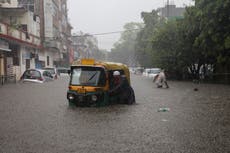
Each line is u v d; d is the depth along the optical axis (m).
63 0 72.69
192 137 8.79
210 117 11.99
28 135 9.04
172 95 21.14
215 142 8.23
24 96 19.91
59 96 19.98
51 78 39.78
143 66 72.69
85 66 15.47
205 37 30.64
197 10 30.55
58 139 8.58
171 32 43.22
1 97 19.27
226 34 28.66
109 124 10.70
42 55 52.28
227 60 31.16
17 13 42.69
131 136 8.93
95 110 13.97
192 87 28.91
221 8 27.58
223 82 36.66
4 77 34.44
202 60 41.47
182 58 41.81
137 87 29.27
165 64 43.94
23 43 37.41
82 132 9.45
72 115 12.59
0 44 31.67
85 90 14.97
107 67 15.83
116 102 16.20
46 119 11.65
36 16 47.81
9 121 11.21
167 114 12.84
